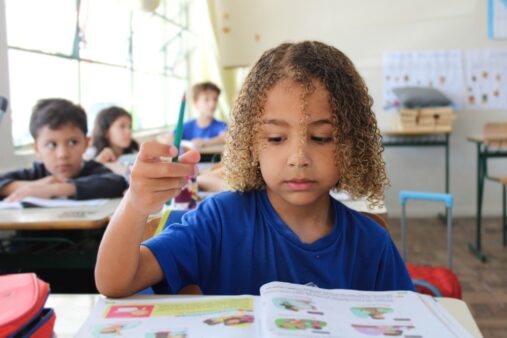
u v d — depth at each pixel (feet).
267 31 14.15
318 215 2.44
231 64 14.26
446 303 2.30
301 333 1.59
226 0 14.11
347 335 1.61
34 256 5.08
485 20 13.71
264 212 2.46
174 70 14.87
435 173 14.34
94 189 5.89
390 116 14.17
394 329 1.67
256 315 1.83
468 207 14.35
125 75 11.51
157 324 1.76
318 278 2.35
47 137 6.16
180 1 14.66
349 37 14.11
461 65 13.88
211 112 13.32
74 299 2.40
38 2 7.95
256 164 2.41
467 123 14.03
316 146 2.22
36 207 5.45
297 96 2.19
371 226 2.55
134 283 2.04
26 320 1.64
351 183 2.37
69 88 9.01
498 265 9.81
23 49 7.63
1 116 3.97
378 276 2.48
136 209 1.94
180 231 2.35
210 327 1.73
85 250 5.07
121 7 9.80
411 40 13.97
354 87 2.35
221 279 2.42
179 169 1.90
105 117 9.22
